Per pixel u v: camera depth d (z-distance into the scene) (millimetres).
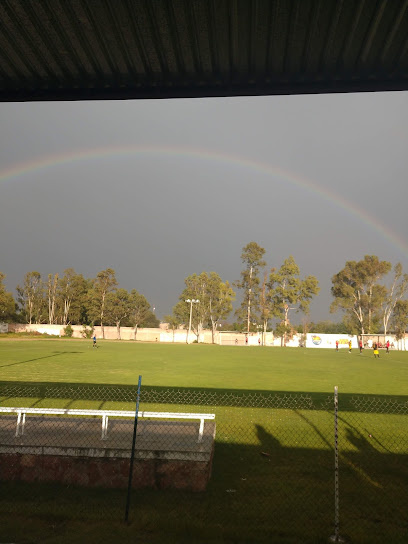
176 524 5215
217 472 7203
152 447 6598
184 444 6781
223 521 5449
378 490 6527
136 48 5727
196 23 5336
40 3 5078
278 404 13234
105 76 6242
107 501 5957
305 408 12672
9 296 86562
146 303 99000
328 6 5012
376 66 5758
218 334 94125
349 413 12102
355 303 85625
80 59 5910
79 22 5344
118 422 8203
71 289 104375
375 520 5547
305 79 6059
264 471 7277
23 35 5531
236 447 8609
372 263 84375
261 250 95312
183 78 6215
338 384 18891
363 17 5066
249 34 5469
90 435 7215
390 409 12844
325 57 5699
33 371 21188
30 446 6578
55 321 105188
